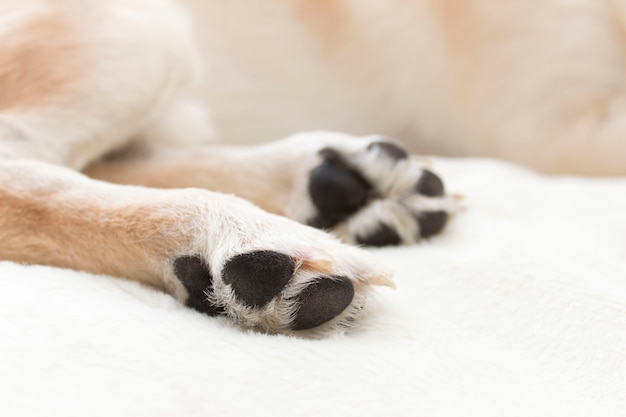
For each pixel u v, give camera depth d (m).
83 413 0.32
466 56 0.74
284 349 0.36
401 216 0.46
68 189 0.42
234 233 0.39
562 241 0.47
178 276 0.39
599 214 0.52
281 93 0.75
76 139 0.46
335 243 0.39
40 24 0.46
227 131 0.75
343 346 0.36
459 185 0.55
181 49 0.51
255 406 0.33
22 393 0.33
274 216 0.40
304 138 0.49
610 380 0.37
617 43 0.73
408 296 0.41
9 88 0.45
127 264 0.40
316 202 0.46
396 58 0.75
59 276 0.39
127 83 0.47
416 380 0.35
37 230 0.41
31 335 0.35
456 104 0.76
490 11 0.73
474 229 0.48
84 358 0.34
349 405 0.34
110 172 0.50
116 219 0.41
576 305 0.40
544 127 0.73
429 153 0.79
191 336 0.36
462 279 0.42
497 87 0.74
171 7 0.53
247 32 0.73
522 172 0.62
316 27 0.74
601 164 0.69
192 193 0.41
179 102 0.54
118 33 0.47
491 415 0.34
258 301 0.37
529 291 0.41
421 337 0.38
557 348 0.38
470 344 0.38
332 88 0.76
